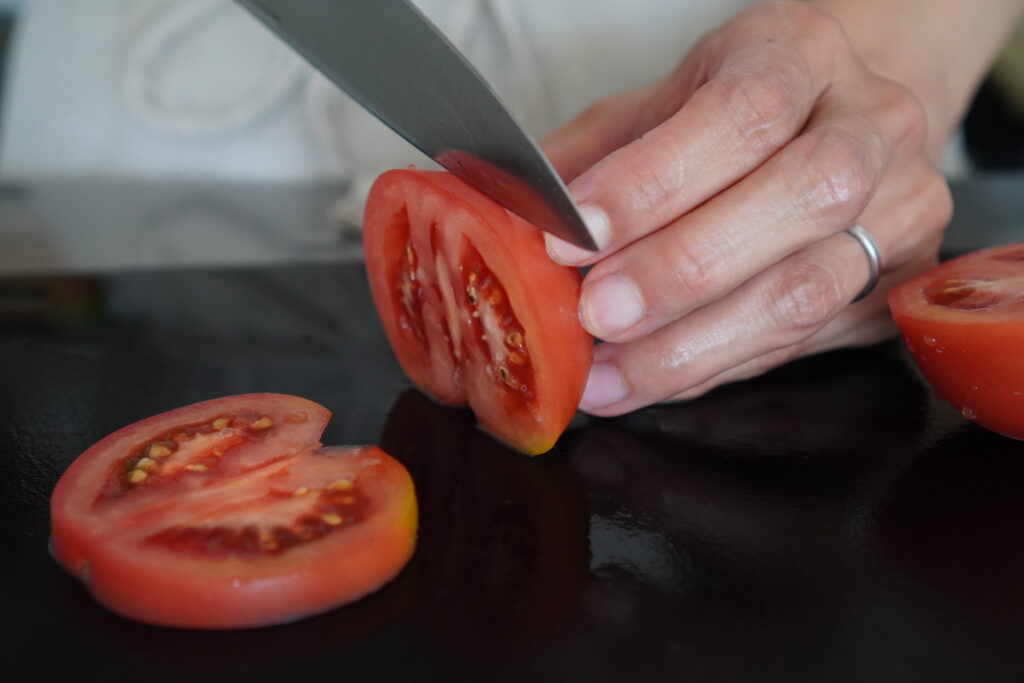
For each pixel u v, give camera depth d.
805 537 0.22
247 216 0.42
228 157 0.49
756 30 0.26
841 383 0.28
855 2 0.34
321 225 0.41
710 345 0.25
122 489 0.22
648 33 0.46
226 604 0.20
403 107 0.22
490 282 0.24
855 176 0.23
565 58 0.47
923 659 0.20
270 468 0.23
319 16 0.21
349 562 0.21
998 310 0.24
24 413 0.27
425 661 0.20
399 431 0.26
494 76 0.48
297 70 0.47
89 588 0.21
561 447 0.26
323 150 0.49
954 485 0.24
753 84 0.24
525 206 0.22
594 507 0.23
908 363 0.29
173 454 0.23
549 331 0.23
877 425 0.26
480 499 0.24
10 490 0.24
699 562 0.22
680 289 0.23
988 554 0.22
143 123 0.48
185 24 0.46
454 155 0.23
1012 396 0.24
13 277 0.35
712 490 0.24
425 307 0.26
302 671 0.19
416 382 0.28
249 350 0.30
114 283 0.34
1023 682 0.19
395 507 0.22
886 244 0.27
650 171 0.23
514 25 0.46
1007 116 0.51
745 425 0.26
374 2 0.21
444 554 0.22
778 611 0.21
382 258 0.27
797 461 0.25
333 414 0.27
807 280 0.25
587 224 0.22
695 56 0.28
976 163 0.53
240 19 0.47
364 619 0.20
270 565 0.20
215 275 0.35
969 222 0.38
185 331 0.31
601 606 0.21
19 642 0.20
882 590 0.21
